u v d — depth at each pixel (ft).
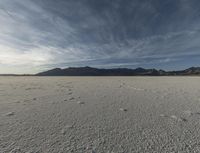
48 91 33.55
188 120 13.84
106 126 12.48
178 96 26.30
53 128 12.00
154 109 17.81
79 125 12.68
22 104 20.42
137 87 41.73
